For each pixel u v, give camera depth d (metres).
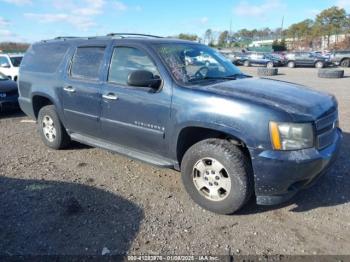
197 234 3.48
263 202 3.59
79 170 5.09
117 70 4.61
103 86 4.69
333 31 63.97
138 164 5.30
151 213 3.87
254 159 3.47
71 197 4.22
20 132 7.34
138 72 3.98
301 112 3.48
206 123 3.68
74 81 5.12
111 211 3.90
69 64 5.30
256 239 3.39
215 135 4.00
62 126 5.70
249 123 3.45
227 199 3.71
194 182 3.97
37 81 5.81
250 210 3.92
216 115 3.62
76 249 3.24
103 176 4.86
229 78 4.43
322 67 31.28
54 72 5.51
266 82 4.37
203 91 3.79
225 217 3.79
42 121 5.99
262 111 3.42
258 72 23.23
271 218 3.76
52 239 3.39
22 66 6.27
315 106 3.68
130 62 4.47
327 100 3.99
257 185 3.54
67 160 5.49
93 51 5.00
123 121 4.49
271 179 3.45
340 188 4.40
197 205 4.03
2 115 9.26
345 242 3.33
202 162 3.87
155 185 4.57
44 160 5.51
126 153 4.64
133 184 4.60
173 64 4.17
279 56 33.62
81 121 5.14
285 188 3.51
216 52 5.11
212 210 3.86
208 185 3.87
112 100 4.55
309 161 3.40
